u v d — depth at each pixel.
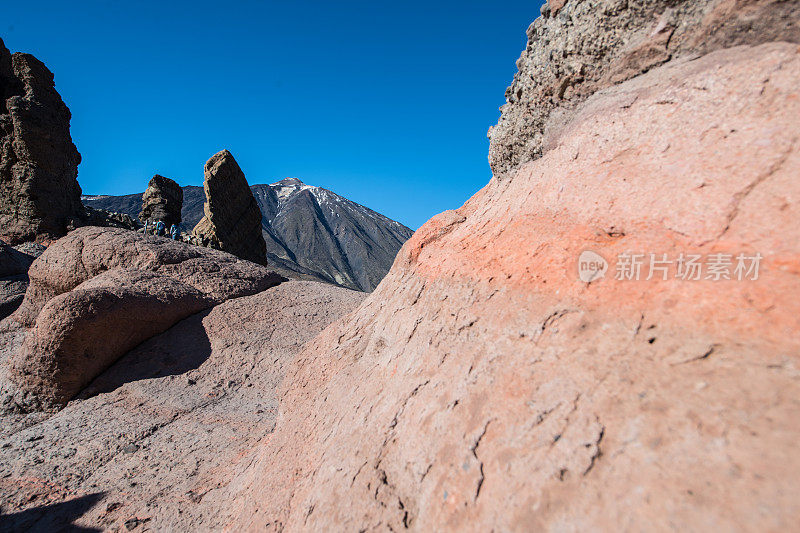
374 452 2.29
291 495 2.74
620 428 1.43
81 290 6.63
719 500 1.11
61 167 19.69
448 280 2.93
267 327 8.20
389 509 1.94
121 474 4.53
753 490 1.08
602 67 2.49
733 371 1.39
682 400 1.39
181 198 27.30
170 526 3.48
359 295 10.73
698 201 1.82
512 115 3.30
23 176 18.59
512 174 3.38
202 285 9.20
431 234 3.82
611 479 1.32
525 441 1.64
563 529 1.30
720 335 1.51
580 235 2.20
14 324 9.20
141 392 6.30
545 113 2.91
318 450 2.91
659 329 1.66
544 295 2.16
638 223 1.98
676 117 2.08
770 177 1.68
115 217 23.70
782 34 1.91
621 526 1.20
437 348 2.54
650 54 2.29
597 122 2.44
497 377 2.01
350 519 2.05
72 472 4.61
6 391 6.22
